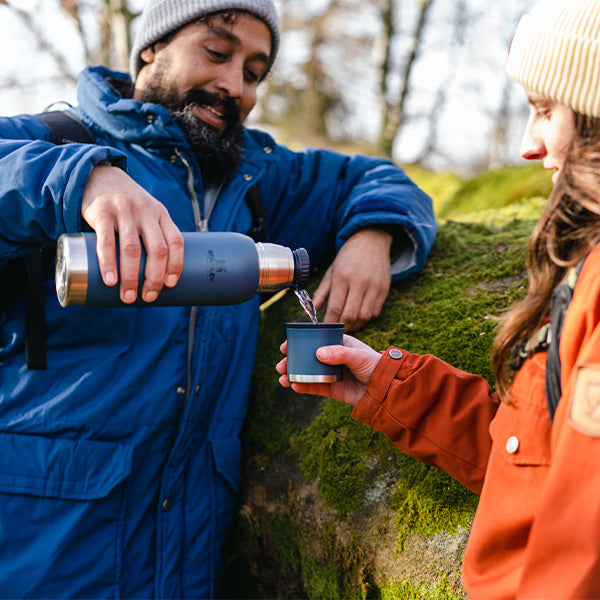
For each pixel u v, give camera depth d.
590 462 0.75
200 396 1.65
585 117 0.91
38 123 1.69
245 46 1.87
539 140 1.00
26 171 1.28
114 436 1.54
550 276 0.95
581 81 0.89
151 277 1.15
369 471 1.56
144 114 1.72
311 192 2.17
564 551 0.75
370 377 1.29
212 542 1.67
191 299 1.22
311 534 1.61
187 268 1.20
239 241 1.25
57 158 1.30
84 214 1.22
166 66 1.88
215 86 1.85
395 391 1.25
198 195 1.79
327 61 13.90
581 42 0.88
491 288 1.85
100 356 1.57
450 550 1.33
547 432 0.91
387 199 1.99
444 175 5.59
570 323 0.84
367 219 1.92
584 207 0.91
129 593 1.54
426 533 1.39
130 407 1.56
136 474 1.57
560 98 0.91
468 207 3.76
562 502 0.76
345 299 1.84
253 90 1.99
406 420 1.25
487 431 1.18
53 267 1.58
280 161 2.14
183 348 1.63
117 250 1.16
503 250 2.06
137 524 1.56
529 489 0.92
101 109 1.75
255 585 1.83
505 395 1.00
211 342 1.68
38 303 1.52
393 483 1.51
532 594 0.77
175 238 1.18
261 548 1.78
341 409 1.71
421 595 1.33
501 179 3.75
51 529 1.47
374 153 10.48
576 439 0.77
